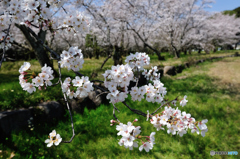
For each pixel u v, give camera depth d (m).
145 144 1.18
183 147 2.89
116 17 10.66
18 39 10.33
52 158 2.60
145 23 12.37
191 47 24.00
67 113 3.80
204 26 17.69
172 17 14.70
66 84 1.19
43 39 5.58
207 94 5.97
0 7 1.34
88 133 3.20
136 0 10.19
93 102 4.29
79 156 2.68
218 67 11.21
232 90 6.50
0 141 2.80
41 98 3.83
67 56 1.19
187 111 4.25
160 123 1.36
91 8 8.33
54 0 1.43
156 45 23.39
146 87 1.49
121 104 4.35
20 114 3.13
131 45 18.97
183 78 8.58
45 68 1.12
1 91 3.98
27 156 2.55
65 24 1.43
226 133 3.41
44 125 3.37
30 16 1.23
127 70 1.24
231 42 24.25
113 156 2.68
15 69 8.63
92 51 19.97
